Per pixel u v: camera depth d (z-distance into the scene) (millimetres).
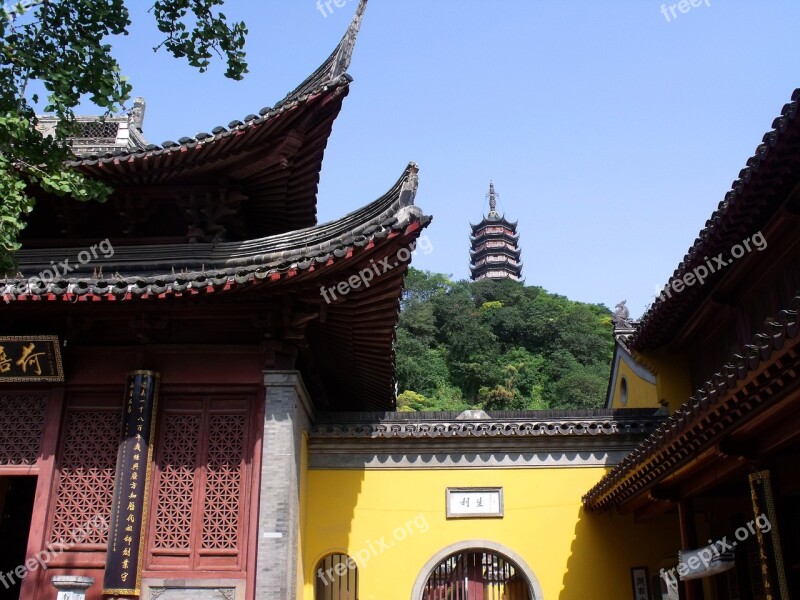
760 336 7703
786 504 12148
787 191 11602
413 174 12320
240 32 11047
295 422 13422
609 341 81375
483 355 74562
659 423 16531
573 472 16406
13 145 10344
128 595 12008
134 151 14328
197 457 13180
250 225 17094
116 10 10320
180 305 13086
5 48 9820
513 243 113625
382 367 16750
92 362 13594
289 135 14148
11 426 13445
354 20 14805
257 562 12266
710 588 15305
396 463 16344
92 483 13156
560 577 15586
